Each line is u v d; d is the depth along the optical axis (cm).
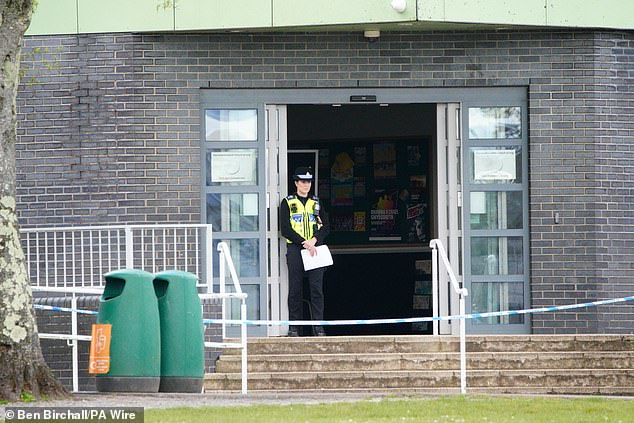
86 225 4672
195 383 3709
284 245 4825
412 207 5862
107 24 4669
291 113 5959
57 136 4700
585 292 4738
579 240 4747
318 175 5934
